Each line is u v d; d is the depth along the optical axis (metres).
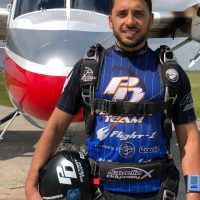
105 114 1.44
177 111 1.48
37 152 1.53
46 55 3.30
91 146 1.48
